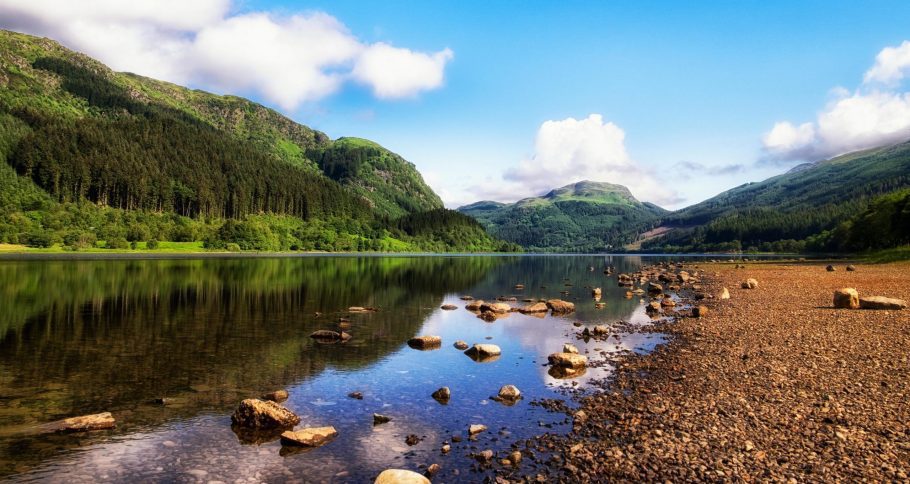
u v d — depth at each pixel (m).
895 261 92.25
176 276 71.94
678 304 45.78
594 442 13.87
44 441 14.00
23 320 33.62
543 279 85.56
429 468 12.09
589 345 28.00
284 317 36.94
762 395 16.78
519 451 13.34
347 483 11.70
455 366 23.27
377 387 19.77
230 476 12.03
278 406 15.95
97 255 136.12
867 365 19.45
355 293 55.59
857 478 10.73
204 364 22.86
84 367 21.98
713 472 11.42
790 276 70.00
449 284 71.81
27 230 158.50
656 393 18.23
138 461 12.81
